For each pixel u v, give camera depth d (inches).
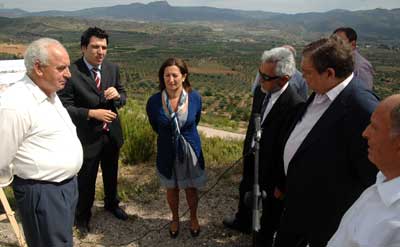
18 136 89.1
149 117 136.8
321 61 79.7
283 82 108.0
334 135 81.7
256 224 85.4
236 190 187.0
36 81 93.0
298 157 88.3
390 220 48.5
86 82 131.9
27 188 94.9
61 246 100.7
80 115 129.8
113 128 144.0
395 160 51.3
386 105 52.5
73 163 99.8
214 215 161.2
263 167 115.6
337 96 81.5
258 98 124.5
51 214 97.0
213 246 139.1
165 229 150.2
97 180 192.4
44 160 94.0
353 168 81.3
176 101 130.8
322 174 84.0
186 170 135.2
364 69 150.6
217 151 243.4
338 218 84.5
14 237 138.4
